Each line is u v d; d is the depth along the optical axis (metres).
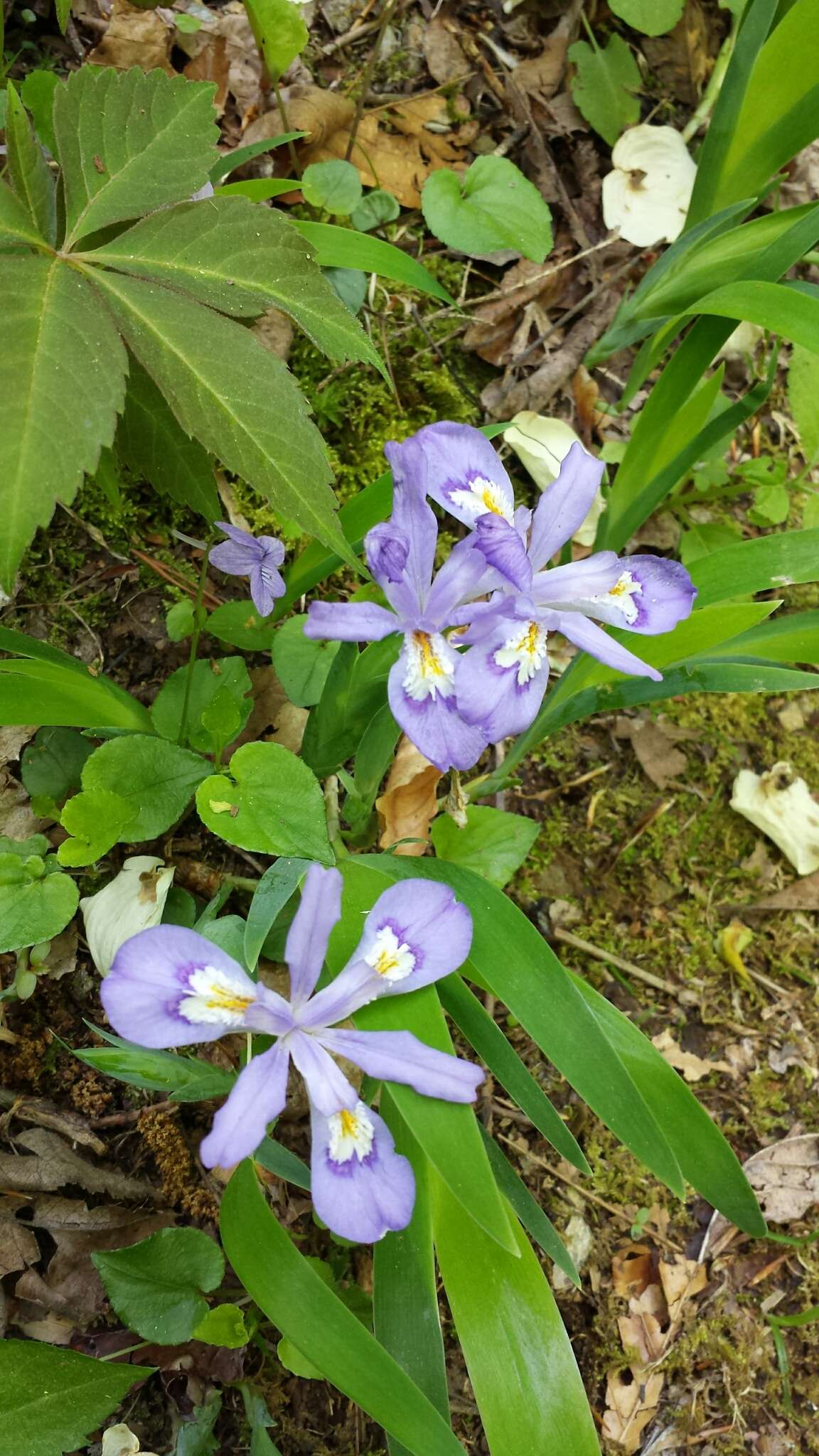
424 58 0.33
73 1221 0.20
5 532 0.14
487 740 0.15
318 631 0.15
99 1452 0.19
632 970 0.27
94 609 0.25
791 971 0.28
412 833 0.23
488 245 0.29
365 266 0.23
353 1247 0.22
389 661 0.18
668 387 0.23
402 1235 0.16
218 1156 0.13
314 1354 0.14
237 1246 0.15
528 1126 0.25
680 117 0.34
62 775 0.22
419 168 0.31
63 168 0.17
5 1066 0.21
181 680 0.22
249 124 0.30
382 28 0.29
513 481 0.30
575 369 0.31
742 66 0.24
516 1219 0.17
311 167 0.28
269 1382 0.21
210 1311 0.18
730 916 0.28
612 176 0.32
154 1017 0.14
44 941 0.19
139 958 0.14
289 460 0.16
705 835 0.29
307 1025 0.15
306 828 0.18
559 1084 0.25
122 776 0.20
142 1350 0.20
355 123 0.29
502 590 0.16
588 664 0.21
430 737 0.15
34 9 0.28
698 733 0.29
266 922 0.16
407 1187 0.15
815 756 0.30
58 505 0.25
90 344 0.15
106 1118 0.22
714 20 0.35
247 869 0.24
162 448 0.20
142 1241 0.19
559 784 0.28
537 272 0.31
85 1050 0.18
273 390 0.16
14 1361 0.16
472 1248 0.16
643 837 0.28
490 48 0.33
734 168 0.25
